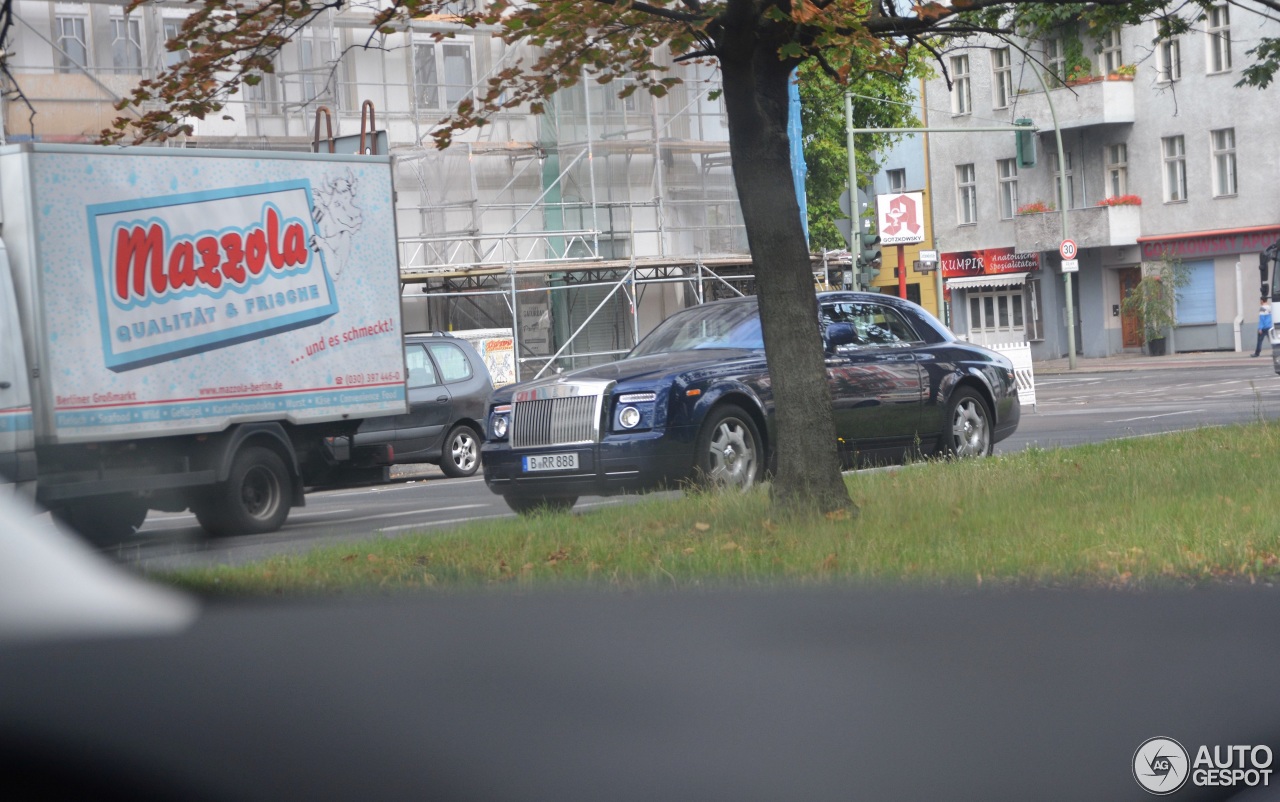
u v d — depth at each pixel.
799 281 37.06
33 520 10.90
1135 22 47.75
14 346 46.09
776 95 37.12
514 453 45.91
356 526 51.84
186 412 50.59
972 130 130.75
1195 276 187.88
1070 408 100.81
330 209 56.44
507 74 38.50
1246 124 181.62
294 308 54.75
